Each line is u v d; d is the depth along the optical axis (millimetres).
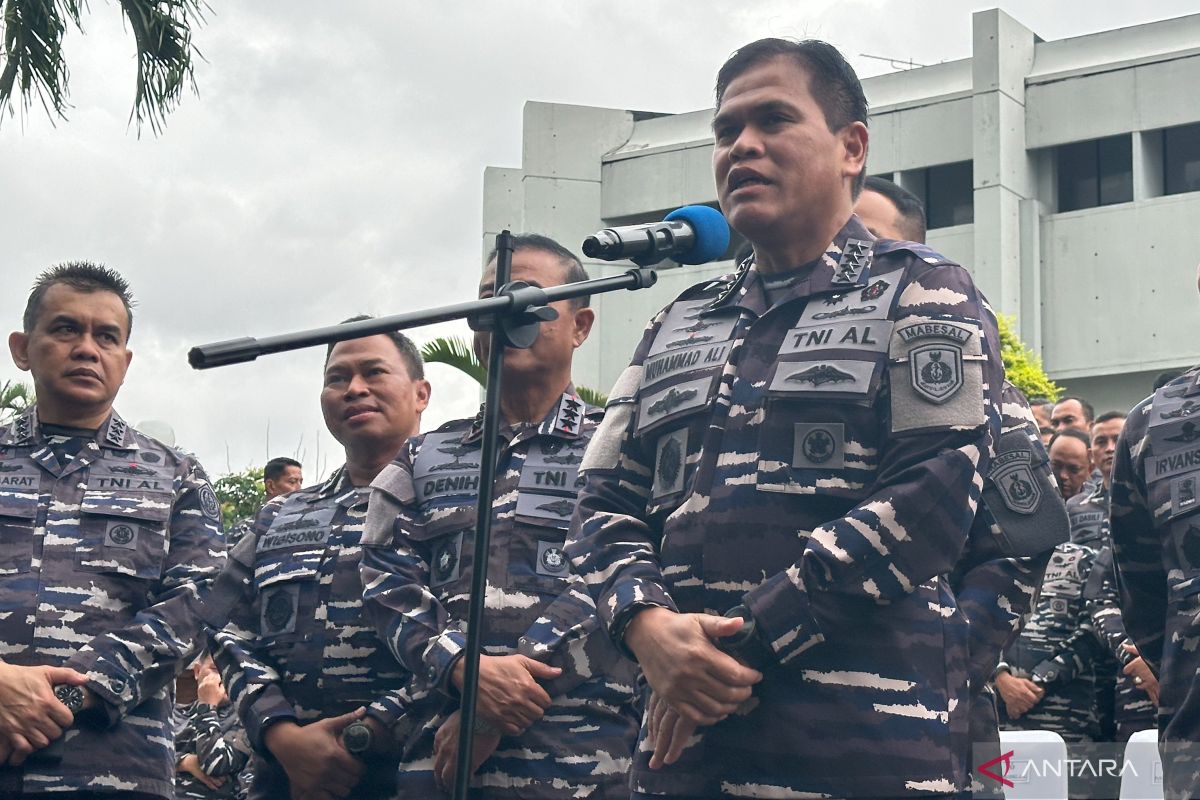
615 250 3529
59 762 4910
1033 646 7520
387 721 4914
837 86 3553
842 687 3137
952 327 3271
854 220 3584
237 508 19297
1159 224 30016
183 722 7930
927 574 3125
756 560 3258
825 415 3275
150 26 9039
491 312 3369
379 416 5555
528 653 4426
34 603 5082
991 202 30406
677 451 3486
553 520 4660
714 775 3186
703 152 32906
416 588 4762
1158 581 4371
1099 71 30625
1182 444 4199
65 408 5395
